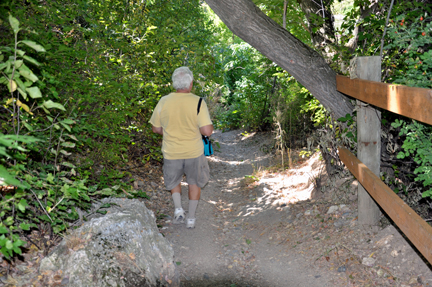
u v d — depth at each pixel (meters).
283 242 3.80
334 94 4.01
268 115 12.87
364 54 4.12
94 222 2.80
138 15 5.68
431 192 2.48
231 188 6.27
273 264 3.40
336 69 4.11
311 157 6.88
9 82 1.86
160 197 4.96
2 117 2.59
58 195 2.84
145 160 5.96
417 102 1.89
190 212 4.10
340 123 4.09
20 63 1.82
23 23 2.56
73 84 3.30
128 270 2.61
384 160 3.87
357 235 3.38
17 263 2.44
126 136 4.17
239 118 16.27
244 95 13.88
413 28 2.91
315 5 4.86
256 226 4.38
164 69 6.02
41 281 2.33
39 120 3.03
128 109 4.37
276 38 3.81
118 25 5.08
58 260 2.47
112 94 3.80
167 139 3.80
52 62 3.06
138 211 3.23
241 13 3.67
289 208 4.62
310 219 4.10
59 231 2.79
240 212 4.95
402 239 3.00
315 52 3.98
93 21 4.47
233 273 3.31
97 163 4.04
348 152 3.81
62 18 3.68
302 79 4.00
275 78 12.34
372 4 4.65
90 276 2.43
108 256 2.60
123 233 2.83
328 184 4.53
